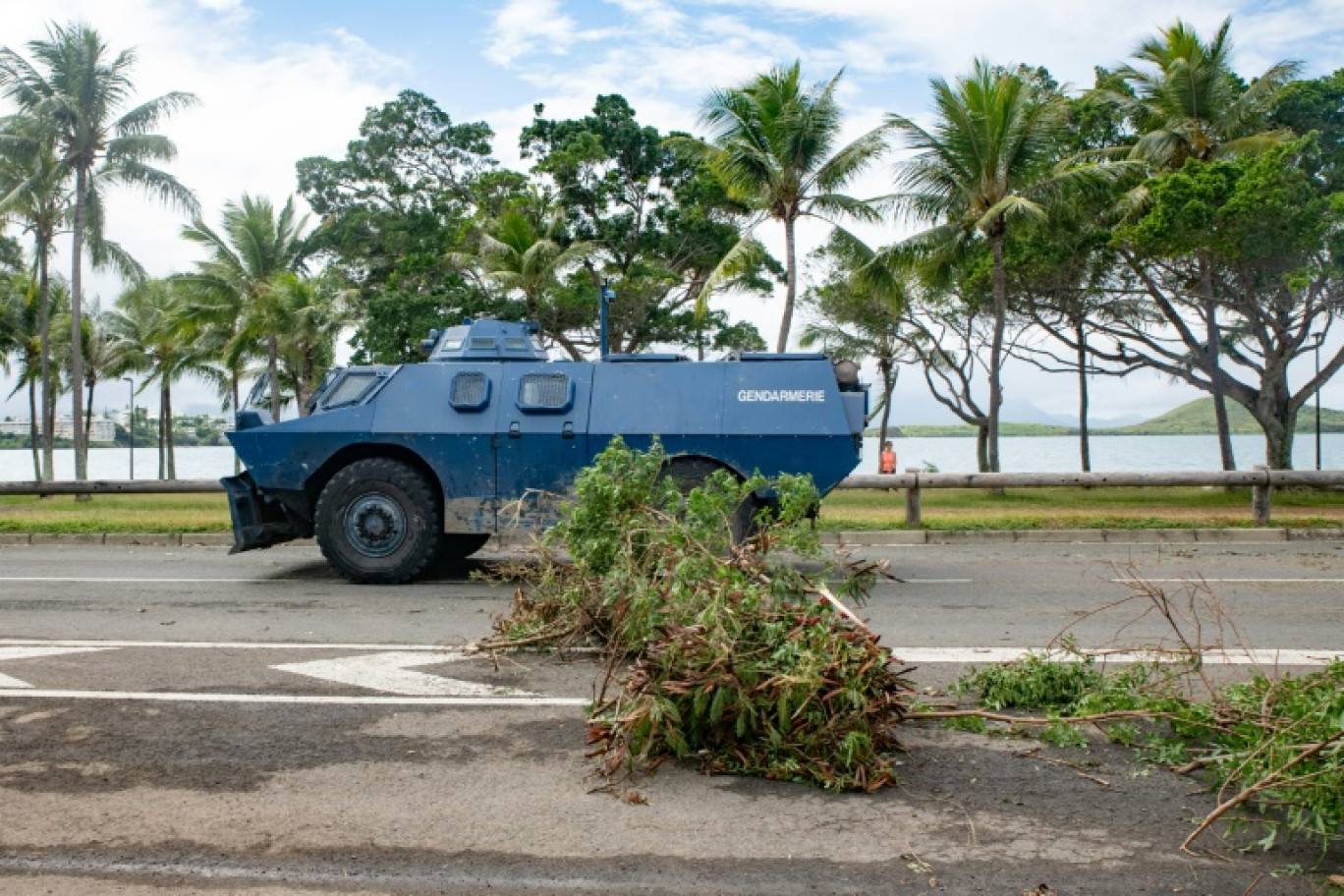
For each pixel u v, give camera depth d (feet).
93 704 19.56
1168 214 77.87
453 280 111.04
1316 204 76.07
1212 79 82.33
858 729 15.70
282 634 26.23
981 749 17.10
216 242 124.77
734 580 17.21
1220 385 90.68
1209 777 15.66
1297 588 32.91
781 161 78.54
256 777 15.79
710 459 35.09
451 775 15.88
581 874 12.53
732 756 16.17
